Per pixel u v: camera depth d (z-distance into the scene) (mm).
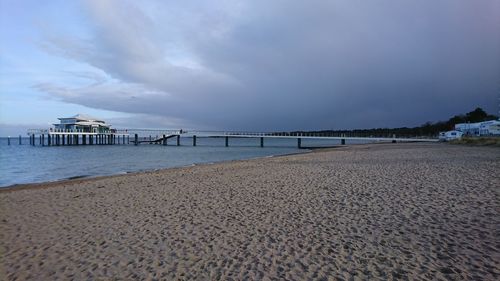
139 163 34656
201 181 15305
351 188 11492
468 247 5562
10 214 9727
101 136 102500
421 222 7094
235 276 4910
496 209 7871
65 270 5426
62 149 73875
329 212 8305
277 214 8367
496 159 20719
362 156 28688
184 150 71625
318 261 5301
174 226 7691
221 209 9219
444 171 15109
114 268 5414
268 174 16969
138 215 8953
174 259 5680
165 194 12070
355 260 5277
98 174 24047
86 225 8156
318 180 13828
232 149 79250
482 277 4512
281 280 4707
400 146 51656
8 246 6754
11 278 5191
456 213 7656
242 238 6609
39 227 8172
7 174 24766
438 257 5230
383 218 7547
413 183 12000
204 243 6414
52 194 13109
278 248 5961
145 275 5090
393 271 4812
